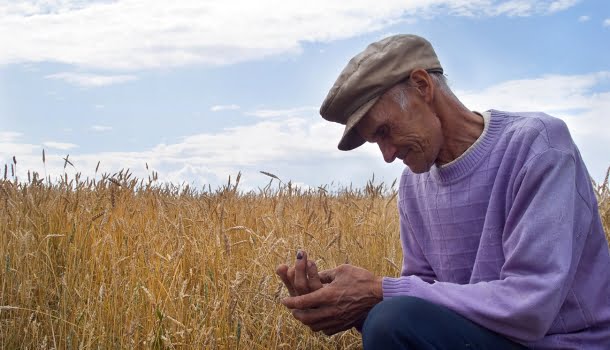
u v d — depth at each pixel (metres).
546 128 2.24
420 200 2.62
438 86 2.36
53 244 4.82
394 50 2.31
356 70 2.33
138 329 3.49
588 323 2.20
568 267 2.07
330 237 4.77
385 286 2.27
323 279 2.47
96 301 3.71
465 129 2.38
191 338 3.33
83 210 4.97
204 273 3.97
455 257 2.45
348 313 2.33
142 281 3.83
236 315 3.40
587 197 2.25
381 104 2.31
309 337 3.76
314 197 6.79
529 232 2.11
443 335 2.10
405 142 2.33
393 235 5.02
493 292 2.11
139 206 5.75
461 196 2.39
